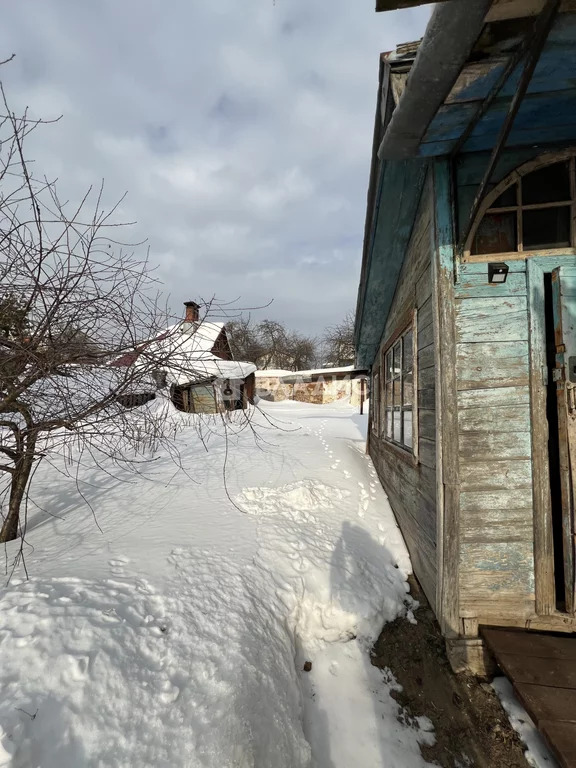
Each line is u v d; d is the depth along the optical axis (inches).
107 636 72.8
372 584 124.4
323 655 102.8
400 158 96.6
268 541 132.3
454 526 96.3
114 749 56.6
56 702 59.1
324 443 290.5
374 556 141.6
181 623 82.9
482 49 58.7
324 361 1520.7
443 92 68.5
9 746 50.6
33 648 66.3
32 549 120.4
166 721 62.4
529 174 97.5
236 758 60.4
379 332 223.9
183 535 129.5
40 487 193.6
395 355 177.3
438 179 98.4
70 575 94.3
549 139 89.7
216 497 173.6
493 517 95.9
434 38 55.4
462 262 97.7
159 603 87.7
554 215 97.1
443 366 98.0
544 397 94.0
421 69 62.3
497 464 96.2
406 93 69.5
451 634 95.6
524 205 96.0
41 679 61.7
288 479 199.3
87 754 55.0
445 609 96.3
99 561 105.6
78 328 103.0
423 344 118.6
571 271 92.5
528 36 54.6
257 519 150.5
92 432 117.0
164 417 143.7
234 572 108.7
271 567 118.0
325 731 83.5
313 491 181.5
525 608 94.0
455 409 97.3
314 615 111.6
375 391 263.4
